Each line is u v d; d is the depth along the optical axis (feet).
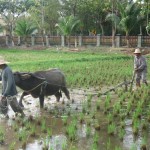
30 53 116.67
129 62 81.92
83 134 27.78
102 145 25.14
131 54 106.11
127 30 117.60
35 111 35.63
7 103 32.63
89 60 87.20
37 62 78.13
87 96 41.60
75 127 28.89
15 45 153.48
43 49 135.85
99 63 79.41
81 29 154.20
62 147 23.98
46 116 33.60
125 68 69.46
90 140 26.27
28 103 39.01
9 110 35.99
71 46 136.56
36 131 28.60
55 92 38.58
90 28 154.92
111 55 102.32
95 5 142.72
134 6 113.80
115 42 126.21
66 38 138.72
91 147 24.20
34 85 35.94
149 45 120.26
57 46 138.62
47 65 73.72
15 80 34.65
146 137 27.02
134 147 23.85
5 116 32.89
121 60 87.66
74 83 51.83
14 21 168.14
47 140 26.18
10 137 27.07
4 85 32.50
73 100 40.22
